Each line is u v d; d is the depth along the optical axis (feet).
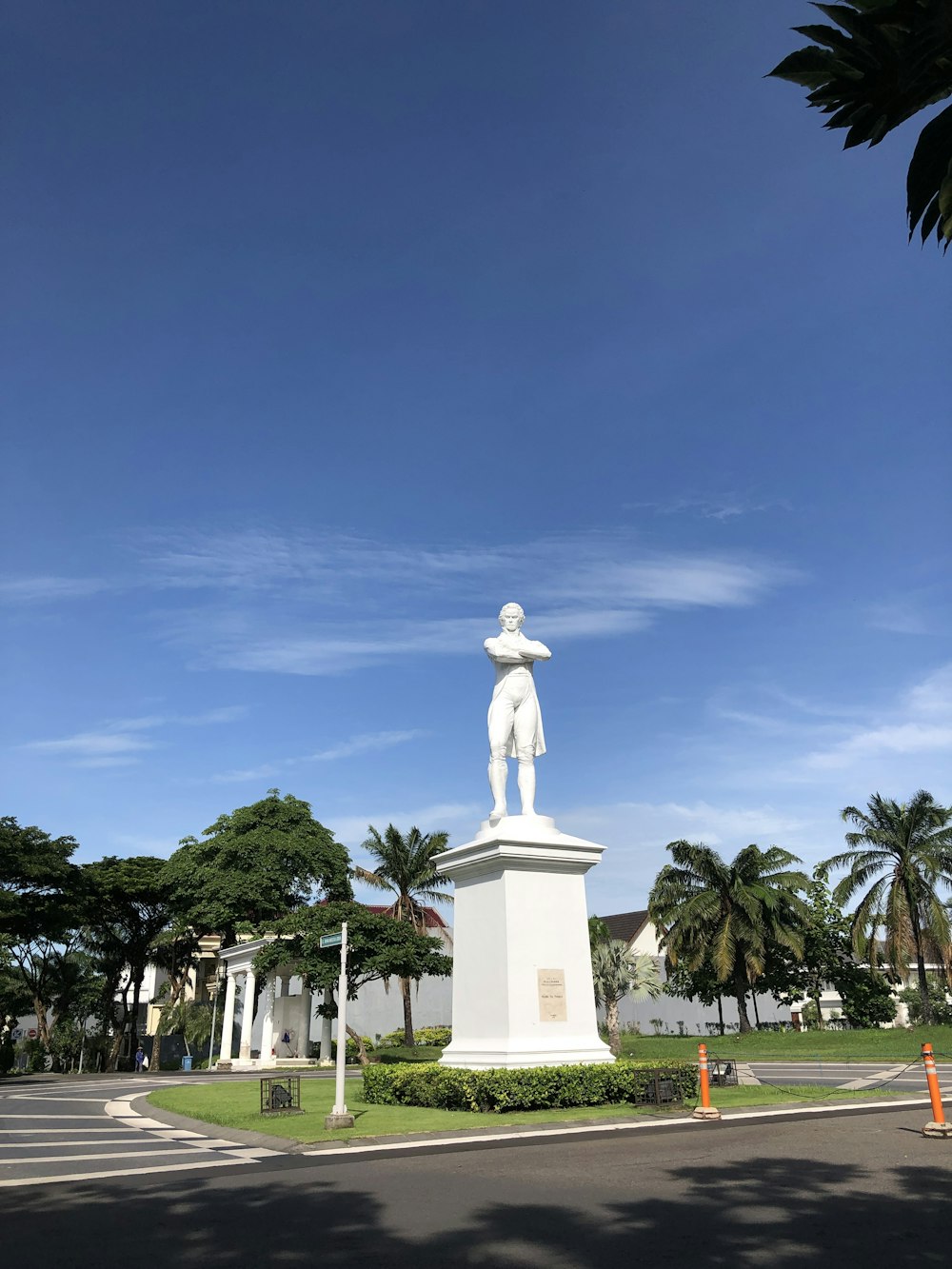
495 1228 24.03
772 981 179.42
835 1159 33.63
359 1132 42.32
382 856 163.43
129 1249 22.94
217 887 147.23
